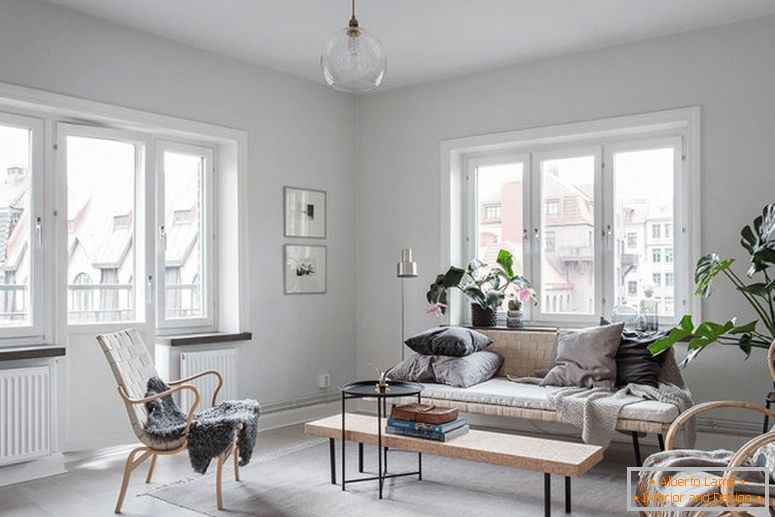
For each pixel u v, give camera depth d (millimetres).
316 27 4336
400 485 3689
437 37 4504
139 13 4090
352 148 5953
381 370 5777
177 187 4812
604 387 4047
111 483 3732
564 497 3473
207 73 4766
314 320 5555
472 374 4465
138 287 4527
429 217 5523
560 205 5117
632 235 4793
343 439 3570
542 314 5176
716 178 4277
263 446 4555
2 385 3662
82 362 4164
